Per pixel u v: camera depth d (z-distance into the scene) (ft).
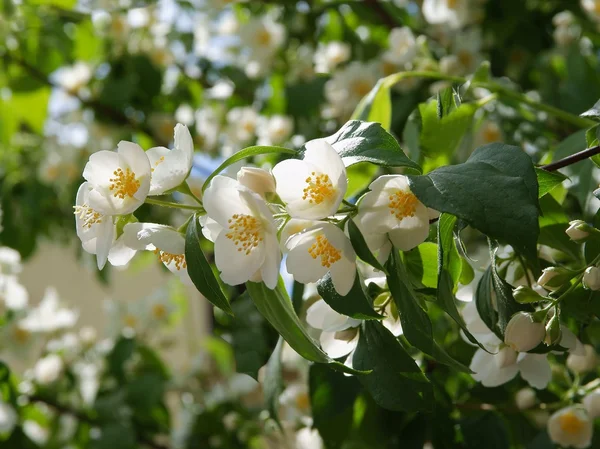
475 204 1.44
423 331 1.57
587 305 1.72
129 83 4.33
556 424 2.09
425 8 3.75
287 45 4.32
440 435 2.21
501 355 1.75
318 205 1.53
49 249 7.27
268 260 1.55
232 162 1.59
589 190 2.08
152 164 1.66
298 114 3.93
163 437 4.32
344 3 4.10
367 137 1.56
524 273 1.82
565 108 3.11
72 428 4.13
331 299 1.58
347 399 2.12
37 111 4.63
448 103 1.95
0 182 4.52
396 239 1.59
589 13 3.57
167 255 1.67
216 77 4.63
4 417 3.75
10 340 4.07
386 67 3.45
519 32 3.85
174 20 4.71
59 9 4.43
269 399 2.07
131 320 4.61
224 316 2.40
